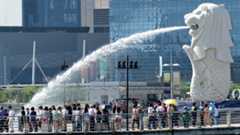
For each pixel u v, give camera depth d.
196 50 147.38
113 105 150.25
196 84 147.75
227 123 130.88
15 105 185.25
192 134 125.19
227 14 148.38
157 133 123.88
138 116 126.00
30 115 125.81
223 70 148.12
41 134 121.88
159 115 127.06
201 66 147.62
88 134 122.81
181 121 128.25
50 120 124.94
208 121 129.50
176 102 164.75
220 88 148.00
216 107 137.12
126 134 123.19
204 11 147.38
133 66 162.38
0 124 123.75
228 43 148.25
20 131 124.38
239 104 144.88
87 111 128.50
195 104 138.25
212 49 147.12
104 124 124.94
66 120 125.19
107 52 183.25
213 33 147.12
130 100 185.88
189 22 147.50
